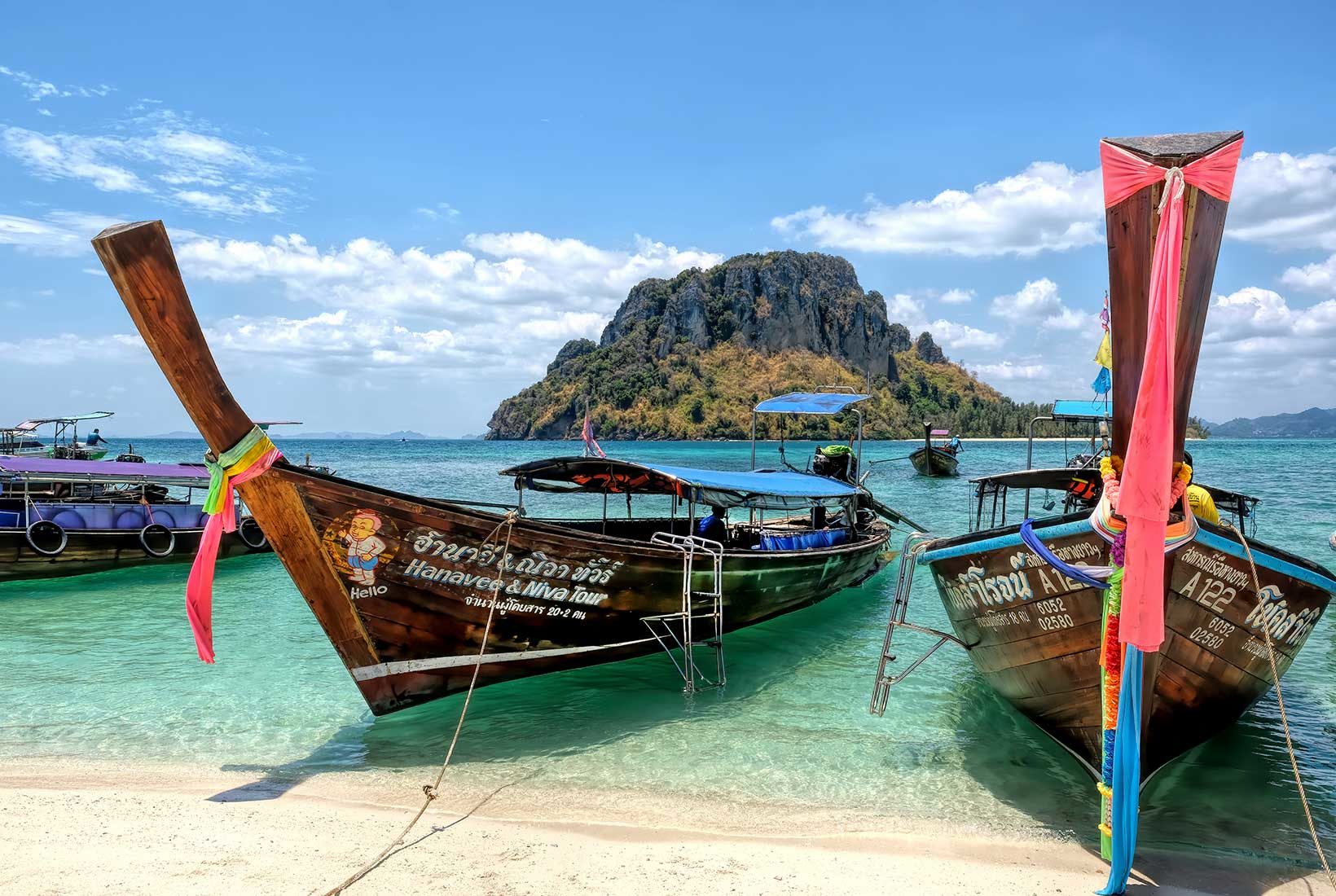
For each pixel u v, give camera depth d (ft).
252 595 46.70
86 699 28.30
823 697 28.99
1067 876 16.79
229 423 20.11
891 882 16.39
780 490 37.04
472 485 141.28
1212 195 13.23
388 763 22.88
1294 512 79.25
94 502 60.44
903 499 106.32
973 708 27.91
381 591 23.67
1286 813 19.94
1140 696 15.35
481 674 26.76
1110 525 15.94
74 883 15.49
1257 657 20.58
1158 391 13.39
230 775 21.89
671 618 29.71
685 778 22.04
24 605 43.83
